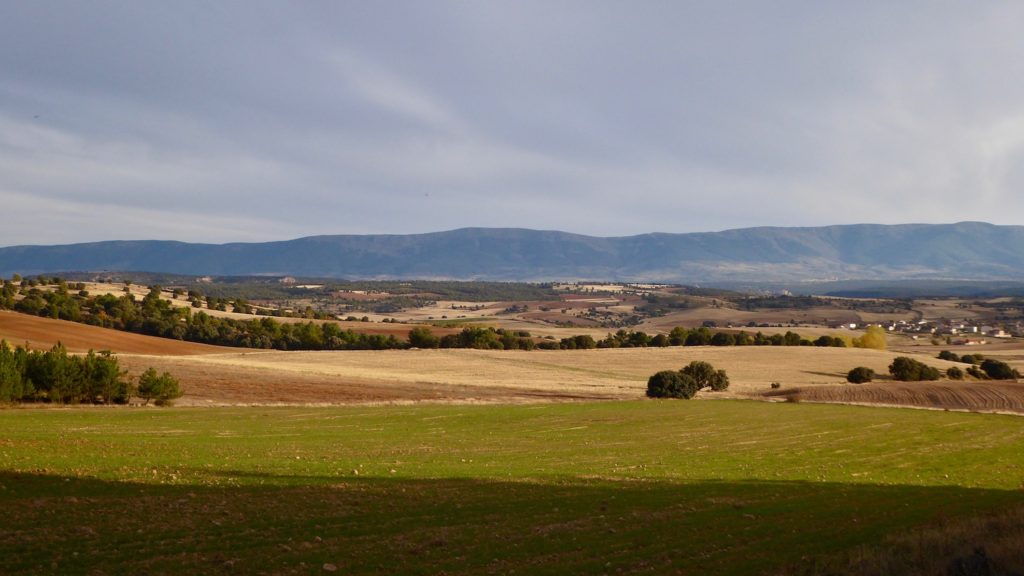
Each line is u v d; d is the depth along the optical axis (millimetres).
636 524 19609
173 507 19828
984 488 27281
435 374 92125
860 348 131750
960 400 67750
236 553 15938
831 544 17844
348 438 38906
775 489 25859
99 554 15445
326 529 18203
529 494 23500
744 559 16453
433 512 20469
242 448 32719
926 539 16672
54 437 31969
